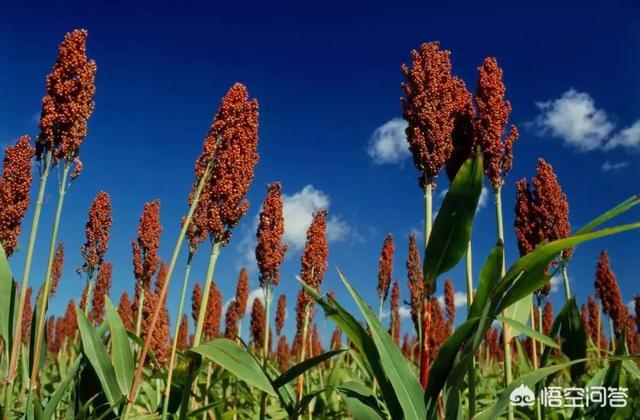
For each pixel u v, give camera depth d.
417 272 1.98
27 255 0.87
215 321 2.60
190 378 0.83
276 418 1.39
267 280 1.24
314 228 1.46
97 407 0.91
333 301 0.73
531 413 1.15
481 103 1.06
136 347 1.54
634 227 0.61
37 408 0.83
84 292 2.38
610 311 2.15
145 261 1.75
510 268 0.67
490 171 1.07
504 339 1.00
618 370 1.04
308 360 0.81
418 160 0.92
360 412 0.74
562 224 1.25
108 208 1.58
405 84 0.96
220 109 0.92
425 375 0.76
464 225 0.76
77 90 0.93
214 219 0.89
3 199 1.04
